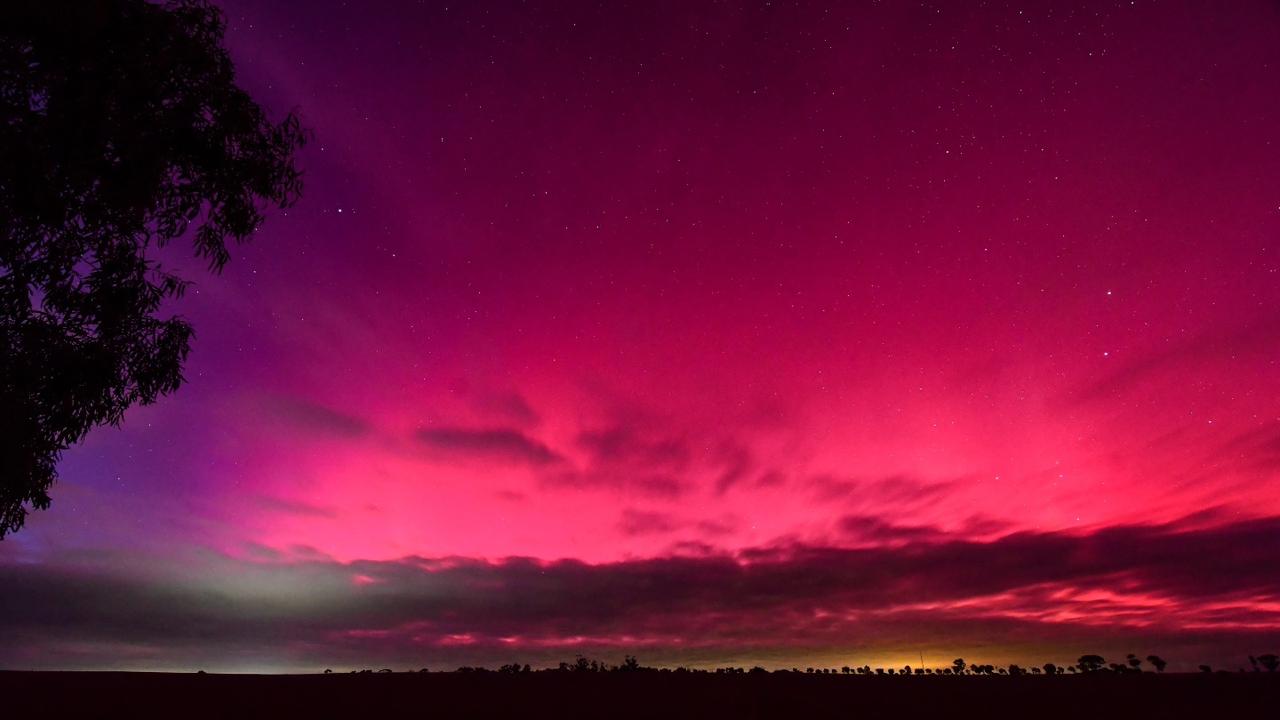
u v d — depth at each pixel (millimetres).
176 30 7680
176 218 8375
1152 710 19047
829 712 19062
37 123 6758
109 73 7207
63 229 7445
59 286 7547
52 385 7387
